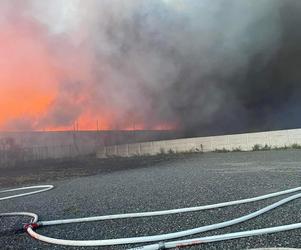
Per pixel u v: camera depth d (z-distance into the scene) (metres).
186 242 3.70
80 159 25.17
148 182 8.82
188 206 5.61
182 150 24.09
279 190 6.51
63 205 6.56
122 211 5.61
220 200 5.89
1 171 17.06
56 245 4.09
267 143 20.08
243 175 8.88
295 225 4.03
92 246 3.96
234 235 3.82
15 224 5.30
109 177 10.98
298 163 11.25
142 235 4.24
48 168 17.58
